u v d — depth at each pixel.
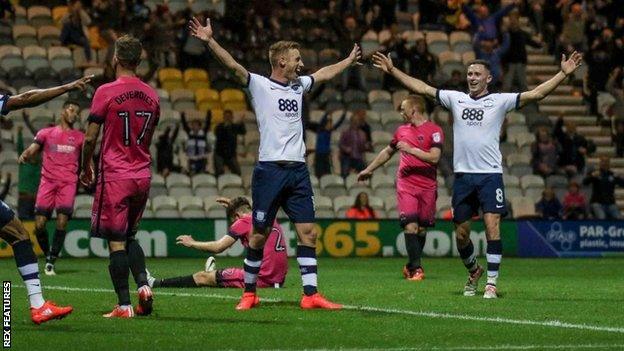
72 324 17.39
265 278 24.30
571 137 49.56
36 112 46.72
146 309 18.55
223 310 19.48
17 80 48.16
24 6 54.31
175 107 49.53
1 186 43.84
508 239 44.06
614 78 55.16
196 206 44.56
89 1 52.62
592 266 37.19
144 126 18.33
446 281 27.86
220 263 37.31
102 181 18.22
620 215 46.94
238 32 51.91
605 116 54.84
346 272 32.25
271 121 19.50
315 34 53.75
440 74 53.31
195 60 51.06
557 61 57.28
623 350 14.91
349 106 51.19
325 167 46.94
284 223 41.25
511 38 51.47
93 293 23.22
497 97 22.14
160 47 50.41
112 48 46.91
